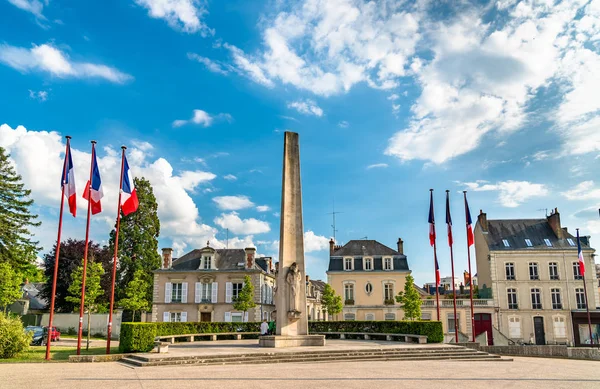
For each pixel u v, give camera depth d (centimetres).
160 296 4850
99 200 2269
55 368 1747
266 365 1881
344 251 5194
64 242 5044
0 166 4484
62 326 4700
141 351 2164
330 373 1622
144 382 1388
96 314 4716
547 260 4875
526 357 2558
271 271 5500
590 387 1403
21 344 2144
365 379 1488
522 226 5181
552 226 5094
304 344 2472
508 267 4897
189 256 5112
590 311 4672
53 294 2122
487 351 2645
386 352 2219
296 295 2548
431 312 4859
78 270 3497
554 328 4728
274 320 2802
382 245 5247
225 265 5006
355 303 4972
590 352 2516
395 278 4991
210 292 4859
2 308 4434
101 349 2689
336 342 2789
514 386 1402
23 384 1327
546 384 1454
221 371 1659
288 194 2645
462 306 4828
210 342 2930
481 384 1430
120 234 5062
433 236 3195
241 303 4475
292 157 2684
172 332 2995
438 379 1516
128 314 4956
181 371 1659
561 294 4791
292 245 2606
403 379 1502
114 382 1382
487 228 5188
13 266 4369
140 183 5306
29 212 4572
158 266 5219
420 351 2280
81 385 1317
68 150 2214
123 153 2367
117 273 5000
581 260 4062
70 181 2205
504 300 4819
